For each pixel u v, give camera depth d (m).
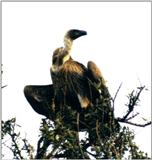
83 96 22.19
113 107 17.22
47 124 16.59
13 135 16.11
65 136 16.34
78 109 22.25
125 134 15.84
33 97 22.22
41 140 17.19
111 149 15.24
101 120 18.47
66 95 22.30
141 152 15.51
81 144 16.78
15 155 15.85
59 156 16.61
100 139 15.91
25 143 15.99
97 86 21.52
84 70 22.61
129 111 17.25
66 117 18.06
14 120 16.30
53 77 22.48
